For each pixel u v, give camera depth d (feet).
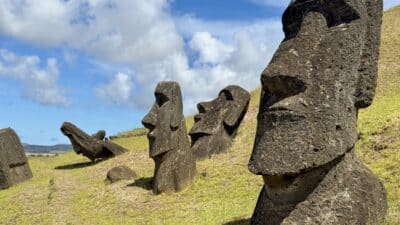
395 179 45.55
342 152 30.09
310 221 29.58
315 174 30.25
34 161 120.78
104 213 59.06
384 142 59.82
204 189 62.85
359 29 31.58
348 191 30.19
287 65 30.73
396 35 141.18
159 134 65.98
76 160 115.44
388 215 32.27
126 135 136.26
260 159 30.48
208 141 80.59
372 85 31.99
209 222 44.98
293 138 29.84
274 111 30.78
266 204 32.04
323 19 31.81
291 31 33.73
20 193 76.43
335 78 30.53
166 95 67.46
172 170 64.85
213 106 85.61
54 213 61.62
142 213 56.34
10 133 89.76
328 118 29.86
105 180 78.48
